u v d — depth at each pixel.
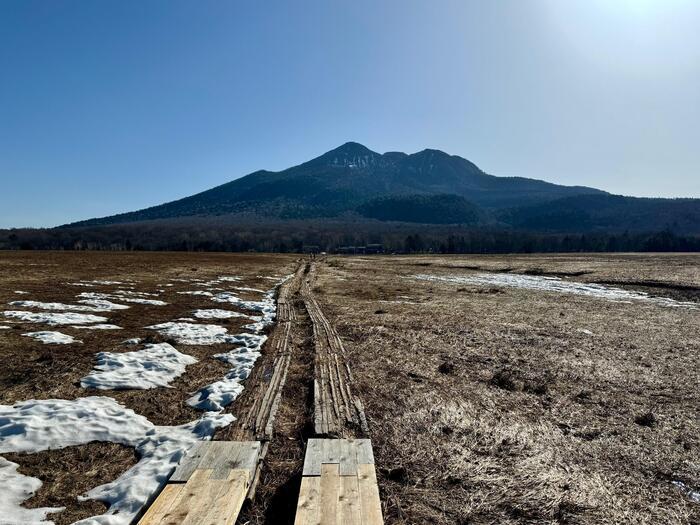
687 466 5.65
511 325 15.73
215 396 7.48
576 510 4.60
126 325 13.31
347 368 9.45
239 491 4.30
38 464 5.17
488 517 4.45
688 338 13.95
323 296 23.33
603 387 8.91
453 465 5.45
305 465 4.89
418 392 8.20
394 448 5.86
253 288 26.44
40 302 16.25
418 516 4.41
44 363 8.86
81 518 4.18
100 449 5.63
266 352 10.79
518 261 62.88
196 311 16.55
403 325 15.12
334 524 3.82
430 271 45.97
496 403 7.79
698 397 8.40
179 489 4.36
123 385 7.94
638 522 4.44
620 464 5.65
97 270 32.66
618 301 23.55
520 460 5.64
